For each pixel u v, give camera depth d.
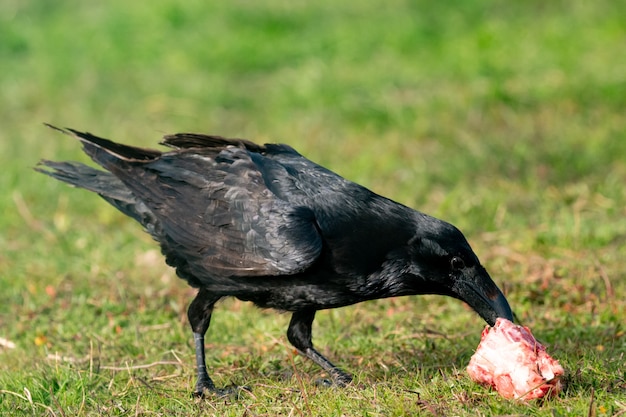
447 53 20.33
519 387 7.65
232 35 21.94
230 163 8.98
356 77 19.44
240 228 8.69
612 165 15.23
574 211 13.45
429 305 10.98
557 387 7.69
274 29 22.22
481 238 12.84
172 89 19.69
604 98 17.88
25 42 22.66
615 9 21.97
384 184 14.92
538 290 11.05
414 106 17.89
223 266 8.73
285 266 8.41
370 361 9.34
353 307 10.97
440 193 14.50
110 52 21.67
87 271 12.43
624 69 18.86
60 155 16.58
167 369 9.52
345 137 17.09
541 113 17.56
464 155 15.73
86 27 22.94
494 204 13.75
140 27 22.58
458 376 8.33
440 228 8.51
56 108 19.20
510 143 16.16
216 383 9.14
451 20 21.94
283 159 9.22
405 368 8.89
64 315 11.09
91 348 9.56
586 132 16.52
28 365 9.68
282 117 18.16
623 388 7.93
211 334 10.43
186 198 8.97
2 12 24.44
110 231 13.89
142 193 9.11
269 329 10.37
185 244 8.90
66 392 8.75
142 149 9.41
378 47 20.95
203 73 20.50
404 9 22.58
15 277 12.31
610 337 9.52
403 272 8.56
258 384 8.72
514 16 22.09
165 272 12.28
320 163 15.91
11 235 13.86
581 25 21.33
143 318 10.96
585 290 10.98
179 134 9.35
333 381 9.01
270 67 20.83
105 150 9.38
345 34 21.33
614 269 11.53
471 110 17.66
